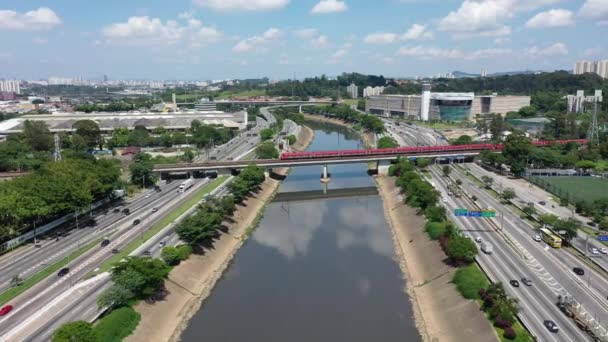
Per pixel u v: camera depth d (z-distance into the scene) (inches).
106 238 7657.5
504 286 5920.3
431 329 5433.1
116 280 5497.1
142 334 5191.9
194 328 5546.3
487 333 4943.4
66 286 5959.6
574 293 5757.9
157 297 5871.1
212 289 6579.7
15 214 7140.8
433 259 7022.6
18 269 6466.5
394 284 6653.5
